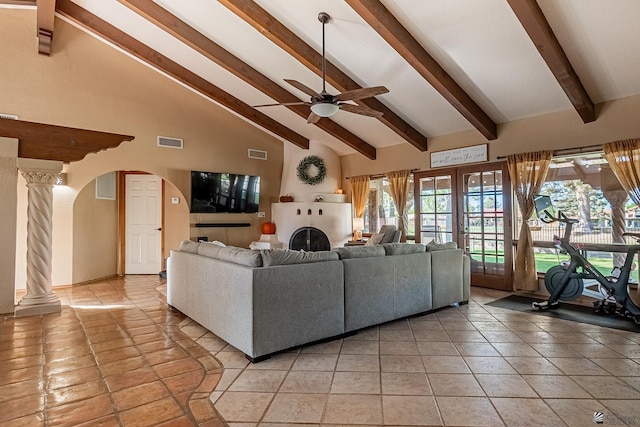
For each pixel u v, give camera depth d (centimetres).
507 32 363
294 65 504
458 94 464
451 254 430
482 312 410
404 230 653
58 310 408
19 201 526
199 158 673
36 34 511
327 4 376
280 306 281
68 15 475
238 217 723
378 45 424
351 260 333
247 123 739
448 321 375
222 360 274
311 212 729
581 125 452
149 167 616
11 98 496
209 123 687
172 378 243
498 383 235
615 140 423
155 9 439
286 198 743
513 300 468
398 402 211
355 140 686
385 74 479
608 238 468
